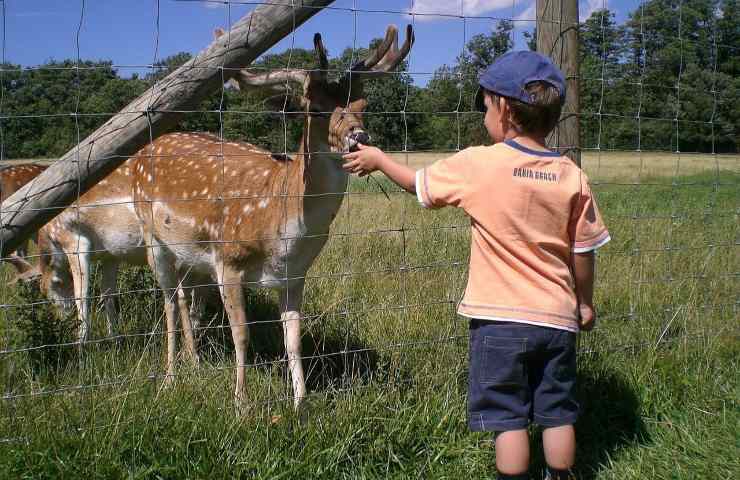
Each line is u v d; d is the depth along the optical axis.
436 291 4.21
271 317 4.41
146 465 2.42
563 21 3.18
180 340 4.09
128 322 4.19
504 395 2.26
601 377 3.19
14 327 3.58
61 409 2.54
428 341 3.25
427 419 2.76
